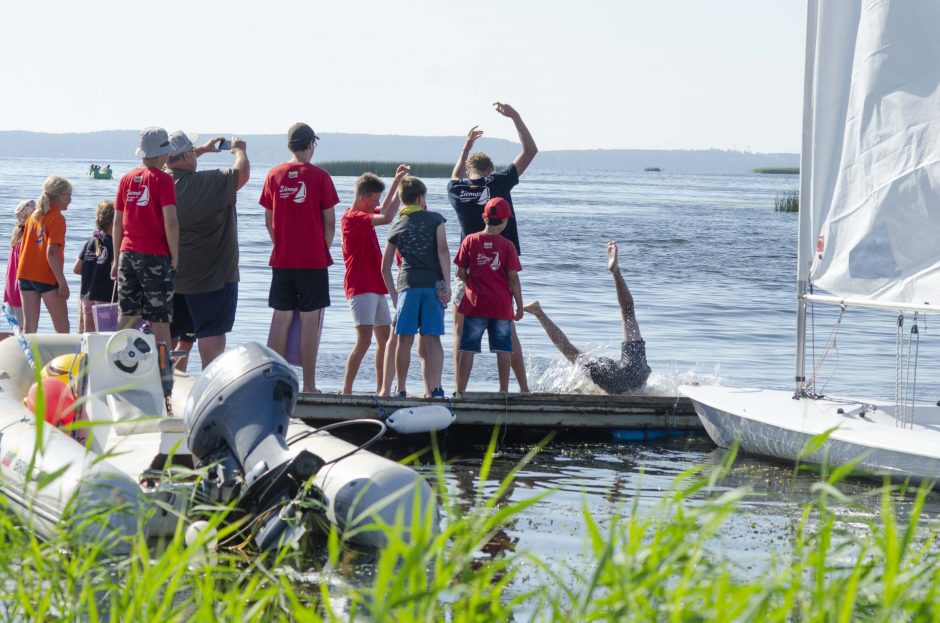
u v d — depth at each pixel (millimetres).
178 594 9398
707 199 188000
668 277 52688
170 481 10508
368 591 7312
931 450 14625
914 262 17031
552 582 10172
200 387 12422
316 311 18750
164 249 18156
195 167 19406
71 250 52031
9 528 8703
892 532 6711
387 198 19828
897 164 17188
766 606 6539
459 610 7270
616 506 13883
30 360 16578
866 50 17484
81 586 8547
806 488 15383
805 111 18266
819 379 26047
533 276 50469
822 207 18234
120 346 14289
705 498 14508
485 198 19922
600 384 23062
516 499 14305
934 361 29469
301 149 18672
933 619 6367
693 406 20266
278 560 9453
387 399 18484
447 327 33812
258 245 61469
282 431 12320
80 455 11680
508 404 19406
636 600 6488
